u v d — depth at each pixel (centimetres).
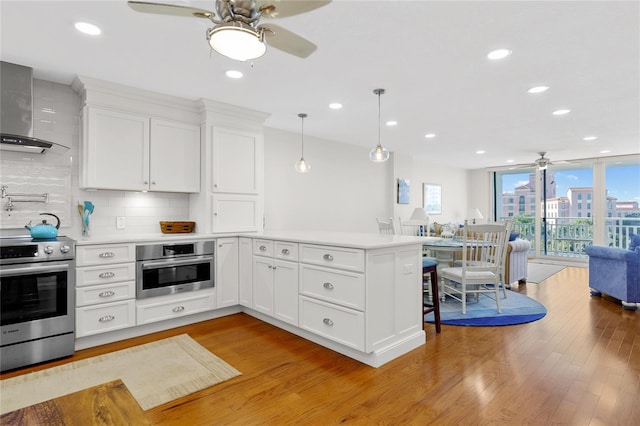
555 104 370
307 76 295
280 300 310
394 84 314
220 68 279
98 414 104
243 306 375
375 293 245
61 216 309
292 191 519
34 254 246
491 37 227
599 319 348
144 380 223
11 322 238
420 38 229
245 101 364
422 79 301
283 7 141
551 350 270
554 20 206
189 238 330
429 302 418
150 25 214
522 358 255
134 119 326
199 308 338
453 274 381
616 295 395
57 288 256
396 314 264
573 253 779
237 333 310
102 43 237
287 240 299
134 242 299
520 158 745
